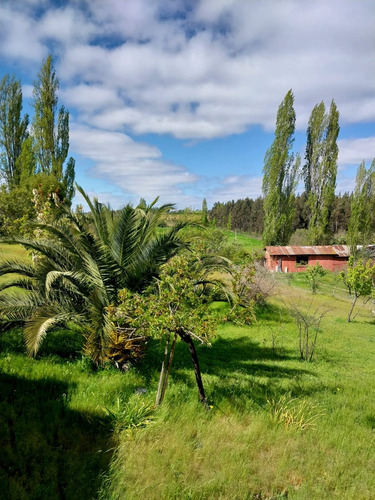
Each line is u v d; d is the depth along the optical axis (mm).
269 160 42812
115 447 4543
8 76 34062
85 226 8438
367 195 38750
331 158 43562
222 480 4121
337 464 4723
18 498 3461
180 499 3799
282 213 43250
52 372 6523
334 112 43156
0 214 19734
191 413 5613
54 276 6734
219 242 24453
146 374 7652
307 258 38406
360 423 6410
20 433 4453
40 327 6449
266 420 5750
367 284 19094
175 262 5699
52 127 33000
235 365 9906
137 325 5578
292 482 4355
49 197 13289
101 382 6457
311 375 9516
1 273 7918
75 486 3777
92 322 7121
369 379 9609
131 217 7645
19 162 33406
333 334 15312
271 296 19266
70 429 4812
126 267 8016
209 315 5703
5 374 5973
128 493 3730
